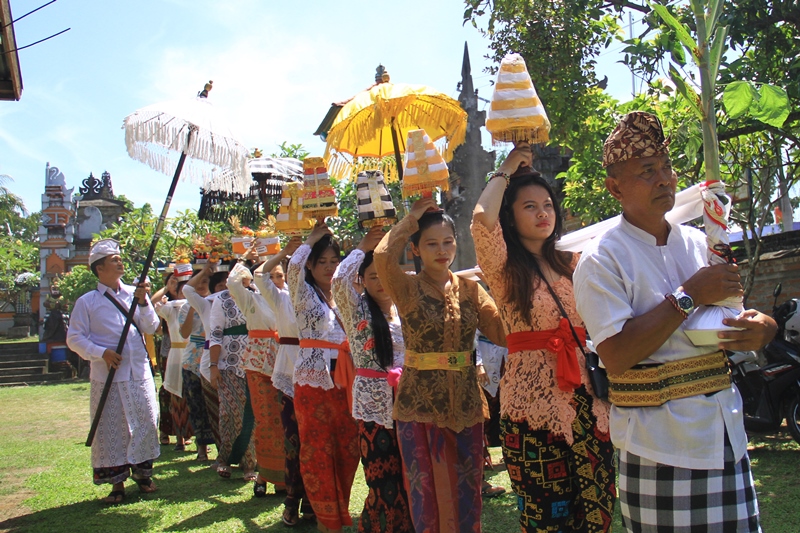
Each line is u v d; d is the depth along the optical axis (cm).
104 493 615
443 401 349
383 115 429
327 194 465
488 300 374
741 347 226
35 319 3375
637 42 580
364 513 387
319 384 453
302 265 468
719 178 247
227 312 662
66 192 3011
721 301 233
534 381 304
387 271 351
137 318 615
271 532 482
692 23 557
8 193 3319
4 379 2022
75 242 2961
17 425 1097
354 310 405
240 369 657
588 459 299
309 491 450
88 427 1048
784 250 961
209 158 550
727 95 281
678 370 233
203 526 502
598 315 237
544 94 783
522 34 809
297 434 500
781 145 813
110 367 582
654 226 250
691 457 227
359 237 1084
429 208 370
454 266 1462
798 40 679
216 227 1450
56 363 2138
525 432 305
